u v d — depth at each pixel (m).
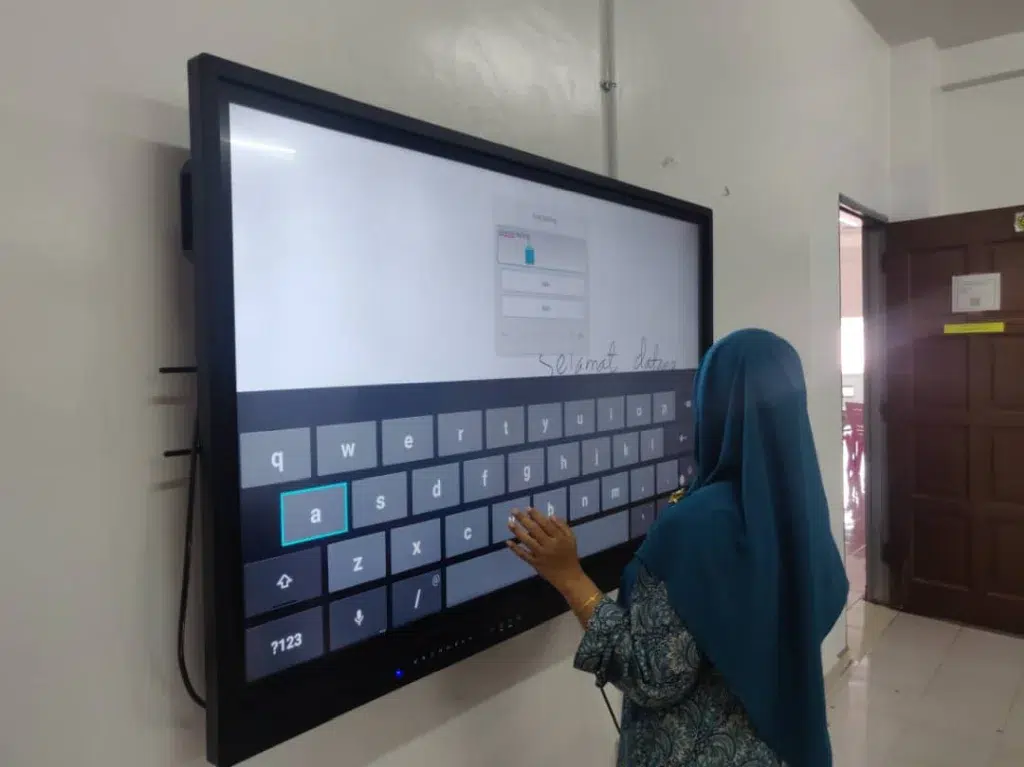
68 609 0.81
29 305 0.77
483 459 1.20
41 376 0.78
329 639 0.96
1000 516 3.30
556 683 1.53
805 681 1.02
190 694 0.88
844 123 3.05
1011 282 3.23
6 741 0.76
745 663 0.98
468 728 1.32
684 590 0.98
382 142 1.03
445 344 1.13
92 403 0.82
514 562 1.26
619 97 1.69
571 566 1.17
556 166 1.30
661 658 0.99
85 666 0.82
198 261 0.81
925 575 3.54
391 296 1.04
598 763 1.65
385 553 1.04
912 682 2.84
